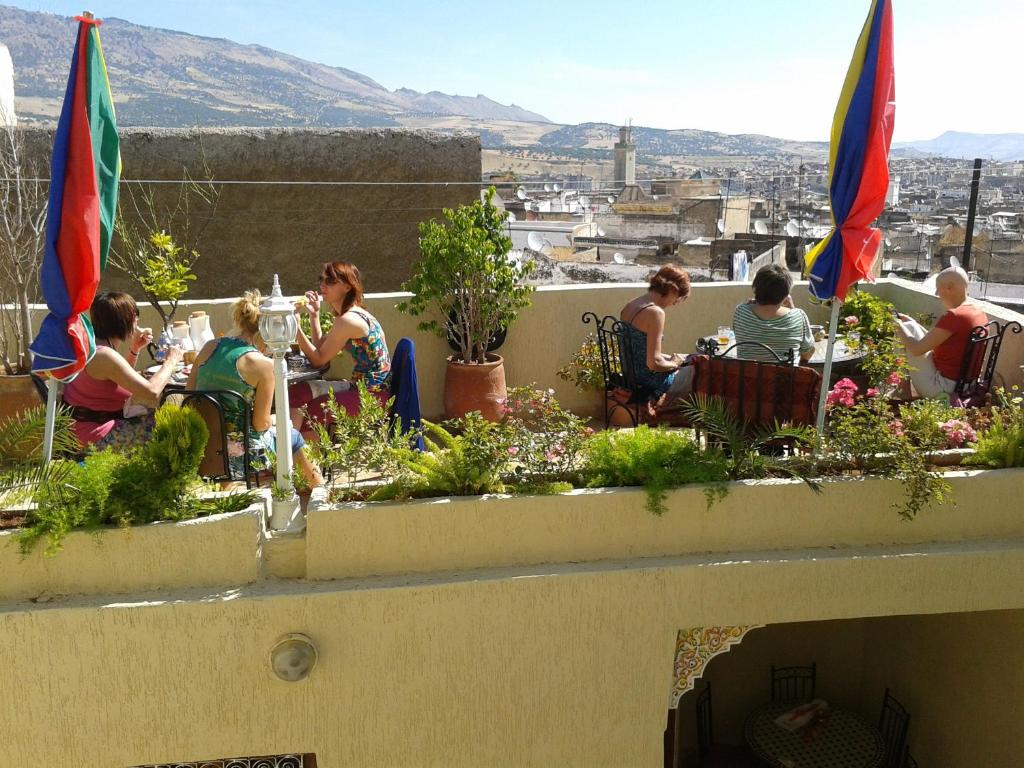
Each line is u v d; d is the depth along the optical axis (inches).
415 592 140.6
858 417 168.1
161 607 134.4
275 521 147.3
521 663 147.3
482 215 234.7
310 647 137.9
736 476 154.6
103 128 141.5
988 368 218.8
